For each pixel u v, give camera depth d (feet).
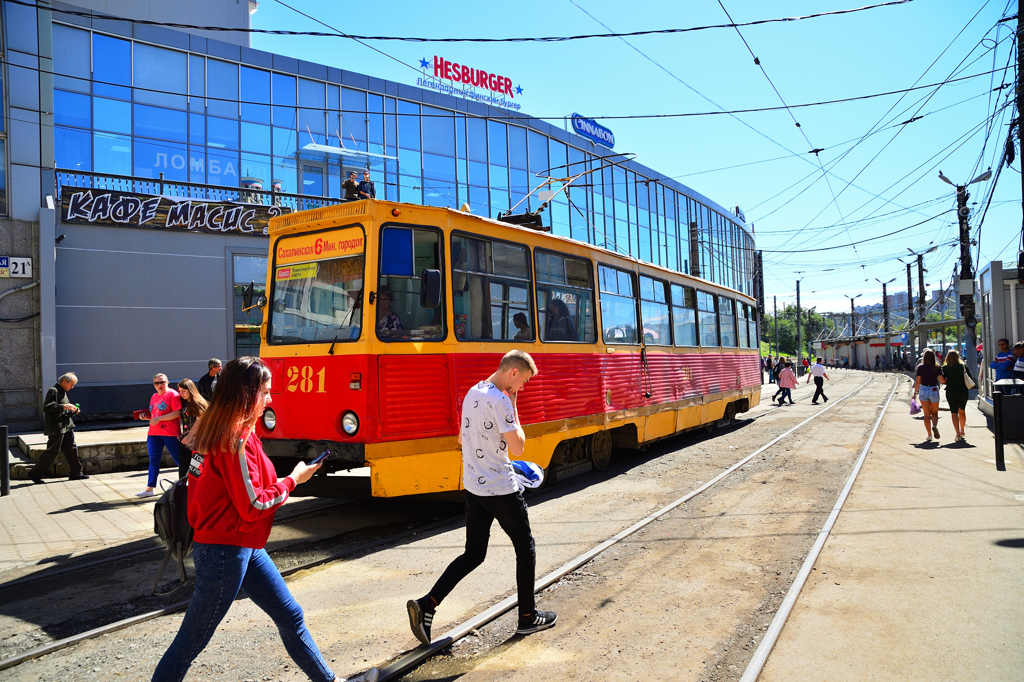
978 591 15.62
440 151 86.02
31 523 25.11
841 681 11.58
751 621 14.38
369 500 27.78
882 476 30.25
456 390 23.56
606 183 111.45
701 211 142.61
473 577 17.75
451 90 89.61
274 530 23.12
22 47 49.75
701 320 47.67
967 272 85.20
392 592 16.76
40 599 16.94
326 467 22.85
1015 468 31.40
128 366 54.49
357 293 22.43
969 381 40.34
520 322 27.30
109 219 53.78
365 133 78.64
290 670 12.57
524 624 13.53
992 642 12.94
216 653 13.32
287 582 17.67
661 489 29.17
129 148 61.62
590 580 17.43
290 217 24.57
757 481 30.27
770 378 144.97
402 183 81.92
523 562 13.56
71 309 52.39
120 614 15.85
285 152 71.82
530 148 97.66
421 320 23.18
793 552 19.16
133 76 62.08
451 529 22.98
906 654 12.52
